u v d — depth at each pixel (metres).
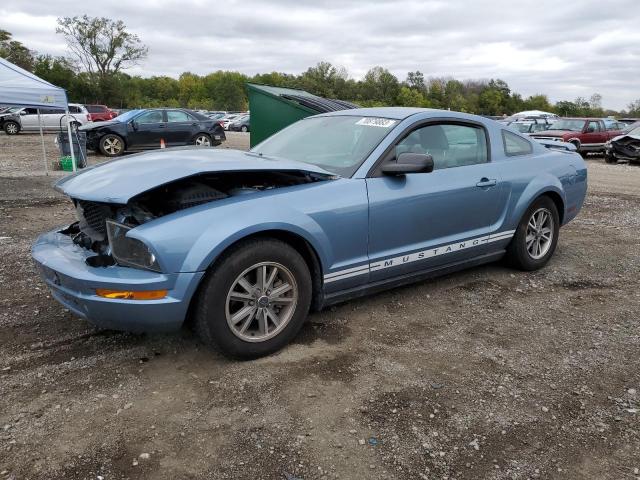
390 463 2.39
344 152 3.92
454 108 89.12
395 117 4.09
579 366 3.30
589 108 95.38
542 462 2.43
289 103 9.62
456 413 2.77
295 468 2.34
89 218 3.43
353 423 2.66
